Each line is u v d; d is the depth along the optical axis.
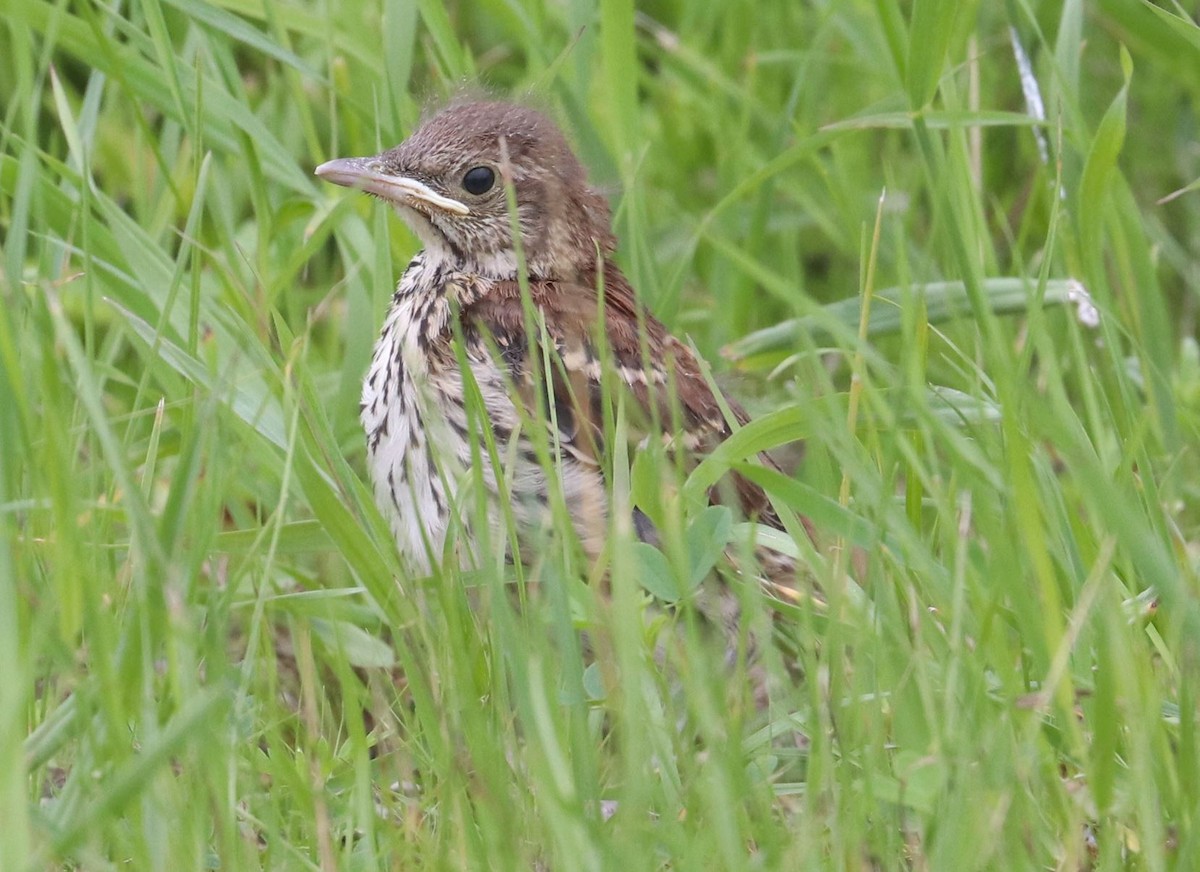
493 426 8.77
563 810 5.92
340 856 6.63
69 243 8.87
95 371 8.80
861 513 7.78
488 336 8.16
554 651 7.61
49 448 6.55
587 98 11.23
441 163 9.44
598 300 8.67
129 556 7.62
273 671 7.29
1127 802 6.59
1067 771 7.43
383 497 9.03
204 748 6.18
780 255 13.42
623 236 11.01
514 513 8.57
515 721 7.30
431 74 12.04
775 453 11.32
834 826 6.27
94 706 6.60
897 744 7.05
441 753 6.79
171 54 9.48
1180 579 6.68
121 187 12.24
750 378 10.64
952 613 6.95
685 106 13.59
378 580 7.79
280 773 6.79
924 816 6.44
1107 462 8.55
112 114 12.33
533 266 9.62
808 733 6.83
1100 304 9.47
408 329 9.33
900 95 11.69
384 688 8.38
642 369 9.34
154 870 6.02
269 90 12.12
